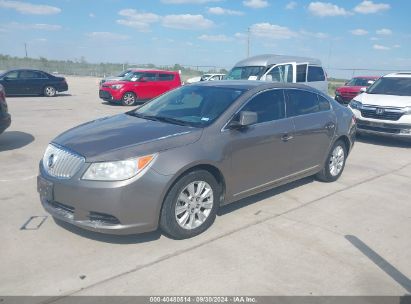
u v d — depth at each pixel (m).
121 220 3.58
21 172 6.21
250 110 4.64
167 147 3.80
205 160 3.99
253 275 3.38
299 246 3.93
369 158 8.02
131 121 4.59
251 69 13.62
